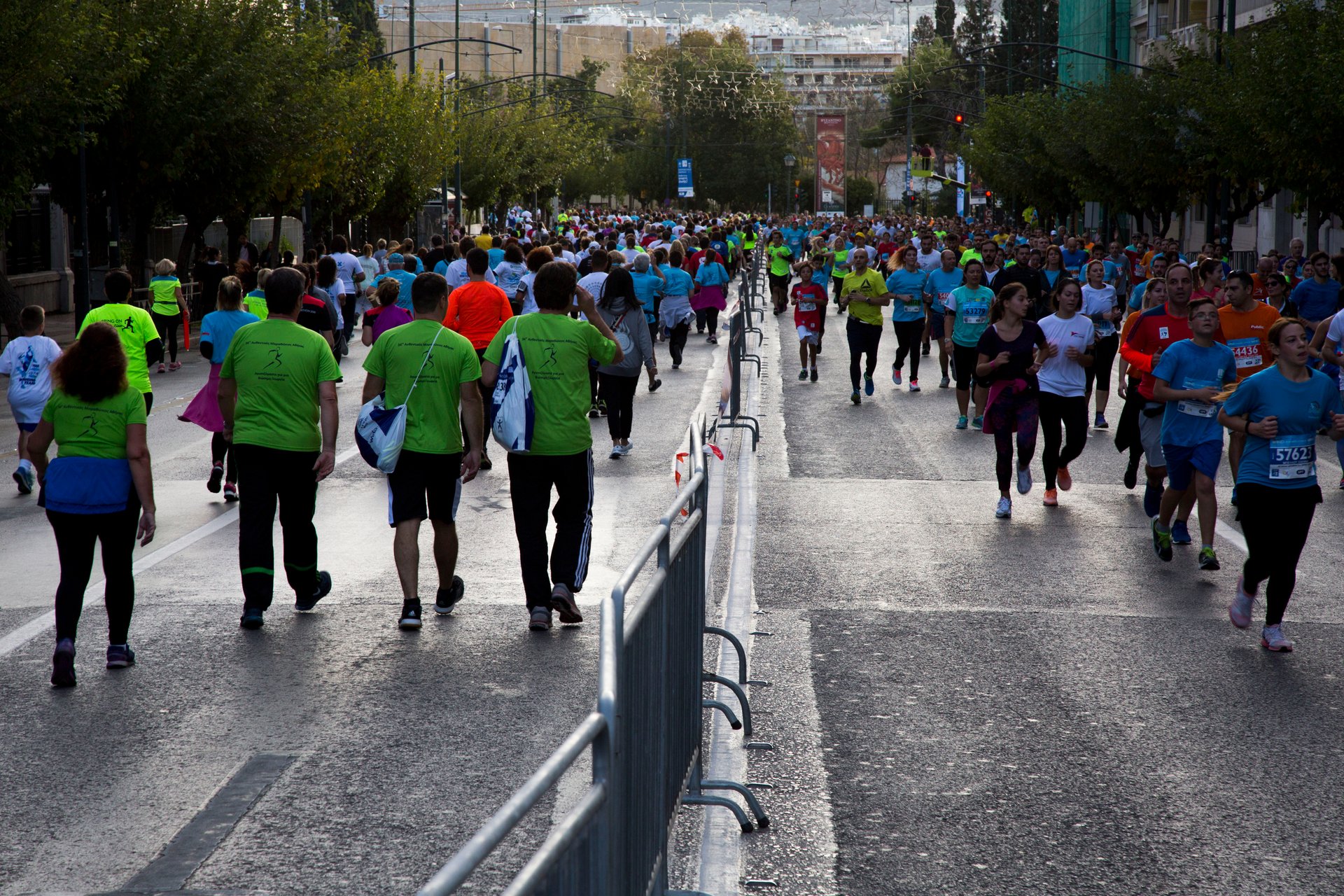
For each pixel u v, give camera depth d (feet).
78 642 26.37
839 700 23.15
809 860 16.83
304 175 126.31
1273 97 85.25
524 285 54.34
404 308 57.31
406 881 16.15
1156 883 16.20
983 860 16.83
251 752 20.36
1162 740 21.21
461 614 28.43
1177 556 34.55
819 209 353.72
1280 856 16.96
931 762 20.25
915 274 69.10
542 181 284.20
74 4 79.71
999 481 39.50
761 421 58.70
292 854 16.88
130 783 19.16
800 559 34.04
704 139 454.81
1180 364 32.37
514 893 7.70
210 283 92.48
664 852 14.87
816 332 74.49
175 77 99.71
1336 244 133.49
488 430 48.06
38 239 133.59
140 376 40.98
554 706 22.45
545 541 27.35
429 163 172.14
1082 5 248.93
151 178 103.04
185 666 24.68
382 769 19.65
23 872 16.39
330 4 141.90
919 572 32.65
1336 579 32.04
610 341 27.20
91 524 23.73
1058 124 158.61
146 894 15.81
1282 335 25.82
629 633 12.27
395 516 27.32
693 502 18.90
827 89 588.09
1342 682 24.25
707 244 108.17
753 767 20.03
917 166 336.29
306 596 28.50
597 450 50.96
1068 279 40.04
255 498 27.22
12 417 63.62
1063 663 25.36
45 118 79.71
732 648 25.91
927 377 75.92
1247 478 26.07
